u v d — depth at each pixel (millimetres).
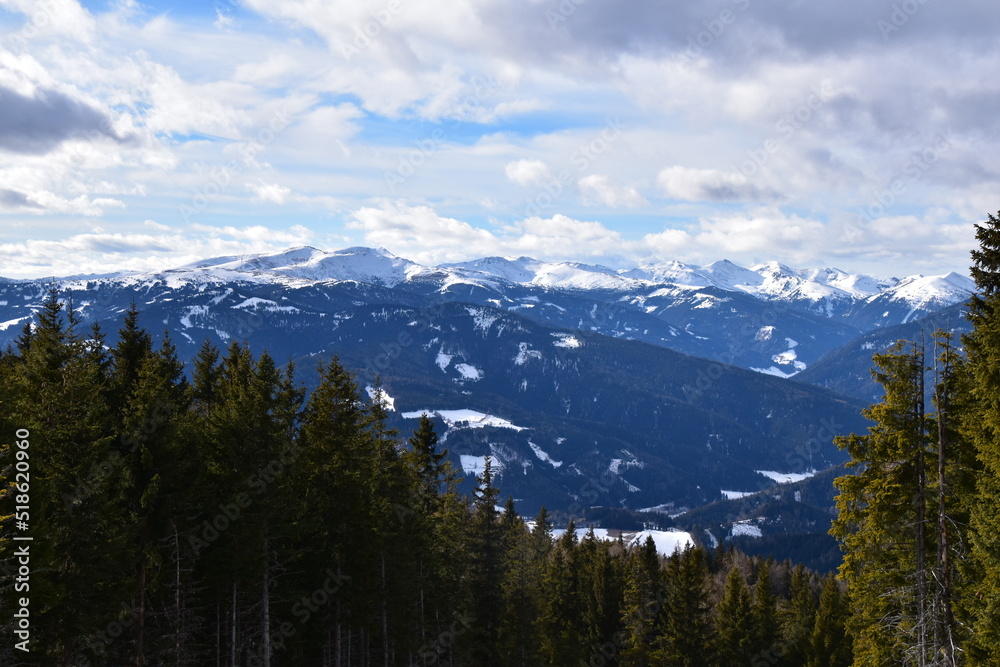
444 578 52594
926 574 23906
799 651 64250
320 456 37094
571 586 70438
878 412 24469
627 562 74812
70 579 26094
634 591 60188
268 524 33344
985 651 22125
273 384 37156
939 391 23156
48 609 25703
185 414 34906
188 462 30422
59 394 27375
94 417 28250
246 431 33281
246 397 34188
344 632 44188
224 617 36281
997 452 20766
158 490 28906
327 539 37438
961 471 23344
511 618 54531
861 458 25828
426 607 51938
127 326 35656
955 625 23156
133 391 30938
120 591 26906
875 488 24938
